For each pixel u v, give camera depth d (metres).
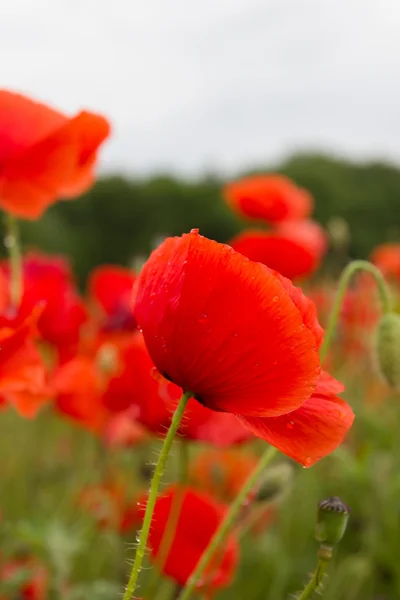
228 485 0.72
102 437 0.84
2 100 0.55
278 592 0.74
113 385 0.60
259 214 0.95
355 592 0.74
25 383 0.51
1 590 0.63
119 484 0.77
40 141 0.55
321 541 0.43
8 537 0.74
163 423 0.59
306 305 0.44
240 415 0.43
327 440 0.43
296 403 0.41
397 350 0.55
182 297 0.41
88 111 0.54
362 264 0.53
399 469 0.85
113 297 0.84
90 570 0.76
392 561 0.76
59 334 0.71
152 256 0.43
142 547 0.41
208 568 0.54
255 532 0.78
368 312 1.14
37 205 0.57
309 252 0.73
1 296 0.66
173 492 0.55
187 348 0.41
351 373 1.19
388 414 1.15
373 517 0.81
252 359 0.41
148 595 0.54
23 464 1.03
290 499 0.85
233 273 0.41
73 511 0.86
